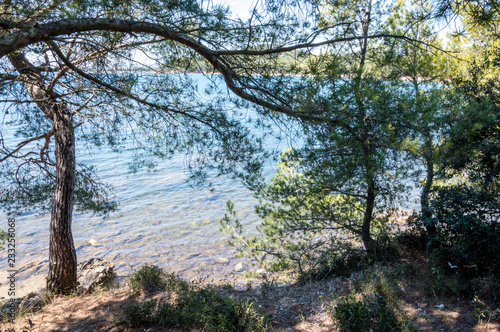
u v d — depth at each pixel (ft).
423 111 15.17
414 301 17.54
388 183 20.56
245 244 28.73
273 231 25.96
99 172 75.56
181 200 60.03
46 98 16.81
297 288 22.04
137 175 74.18
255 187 24.72
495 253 17.56
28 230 50.21
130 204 58.59
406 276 20.02
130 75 14.69
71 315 19.26
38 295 26.45
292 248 26.00
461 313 15.99
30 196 28.66
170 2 12.02
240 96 14.01
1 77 14.29
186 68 15.01
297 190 24.59
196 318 17.08
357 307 16.14
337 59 13.80
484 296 16.83
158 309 18.10
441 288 17.52
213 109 15.34
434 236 20.74
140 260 39.58
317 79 13.62
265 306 19.54
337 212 24.47
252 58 13.67
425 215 21.79
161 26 11.74
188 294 19.97
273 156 16.19
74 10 10.87
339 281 21.35
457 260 18.88
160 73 15.55
